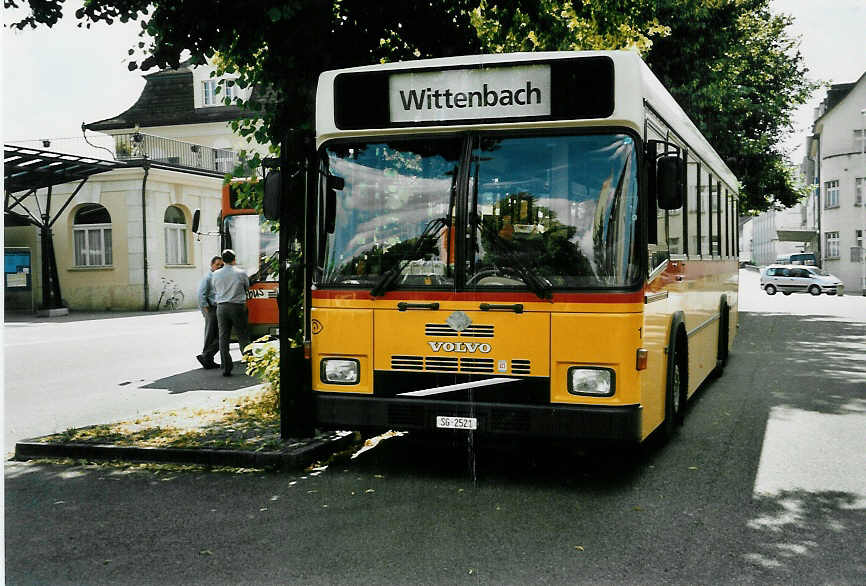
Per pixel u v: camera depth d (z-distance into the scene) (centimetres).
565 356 612
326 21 909
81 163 2939
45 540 525
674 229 779
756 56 2988
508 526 543
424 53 1050
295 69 927
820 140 6209
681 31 2359
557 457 750
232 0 888
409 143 659
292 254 740
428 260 645
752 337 2023
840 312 3083
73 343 1981
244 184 970
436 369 640
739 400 1060
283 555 489
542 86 629
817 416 946
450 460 743
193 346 1911
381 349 655
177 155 3678
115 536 532
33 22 909
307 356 685
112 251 3403
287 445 749
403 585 438
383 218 661
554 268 617
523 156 633
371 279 660
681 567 464
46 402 1110
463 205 639
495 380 626
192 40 912
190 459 735
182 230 3609
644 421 628
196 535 532
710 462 725
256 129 975
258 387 1191
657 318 678
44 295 3116
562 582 441
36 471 718
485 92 640
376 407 653
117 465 733
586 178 620
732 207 1471
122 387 1243
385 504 599
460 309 633
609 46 1287
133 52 932
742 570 460
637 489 637
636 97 614
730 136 2875
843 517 562
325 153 682
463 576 450
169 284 3478
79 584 448
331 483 663
